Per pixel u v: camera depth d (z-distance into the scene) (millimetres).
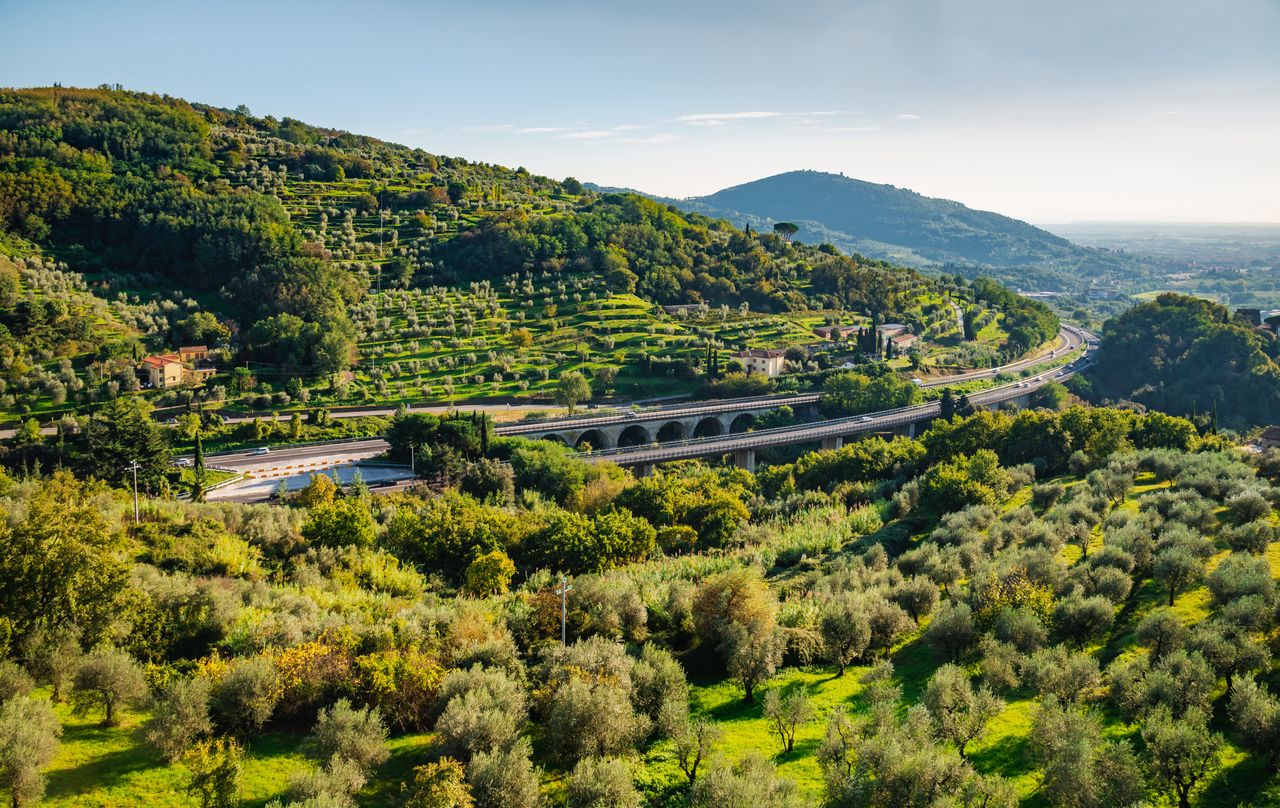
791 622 70062
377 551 92750
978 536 88500
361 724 46875
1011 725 52188
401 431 151000
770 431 185125
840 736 47094
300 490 124938
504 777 42156
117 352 189500
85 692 48031
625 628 68312
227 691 48688
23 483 103625
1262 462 109312
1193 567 66688
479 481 130750
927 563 80000
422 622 64562
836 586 78750
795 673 63906
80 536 58531
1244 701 46094
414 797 41438
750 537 105438
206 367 199000
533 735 50969
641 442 187500
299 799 41281
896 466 139500
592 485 129375
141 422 129500
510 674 55406
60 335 191250
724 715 57250
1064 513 91500
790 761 50125
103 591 56062
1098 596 64188
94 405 169000
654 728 52562
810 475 141125
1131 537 76500
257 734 49312
